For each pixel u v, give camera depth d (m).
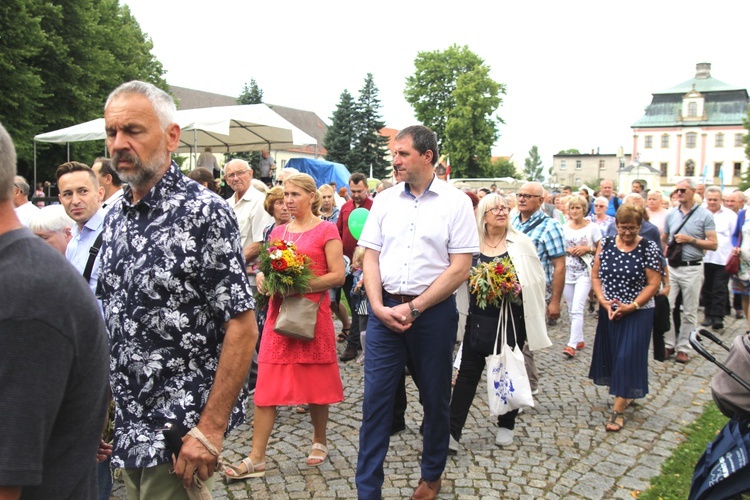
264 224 5.74
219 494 3.72
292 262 4.01
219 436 2.06
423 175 3.56
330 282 4.21
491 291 4.26
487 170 54.50
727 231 8.71
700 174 93.19
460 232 3.51
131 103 2.05
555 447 4.48
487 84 53.16
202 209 2.07
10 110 22.25
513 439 4.64
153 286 2.04
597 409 5.34
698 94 92.75
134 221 2.12
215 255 2.07
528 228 5.76
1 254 1.34
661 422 5.02
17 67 21.94
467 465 4.17
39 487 1.39
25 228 1.43
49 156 26.83
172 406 2.05
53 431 1.41
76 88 25.30
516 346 4.37
